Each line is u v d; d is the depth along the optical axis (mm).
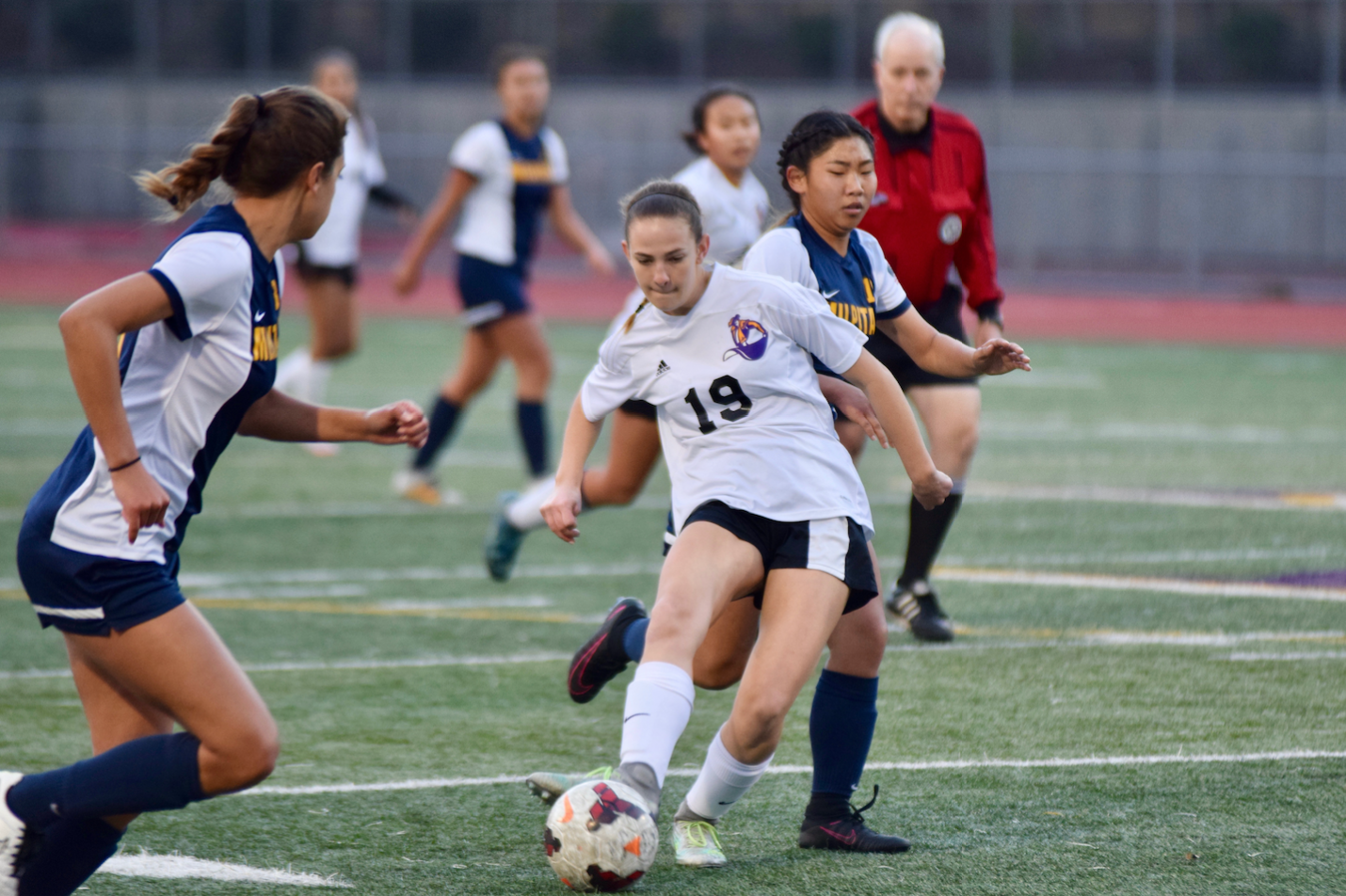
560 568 28141
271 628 23562
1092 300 97188
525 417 33625
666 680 12672
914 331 15445
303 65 117188
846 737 14016
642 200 13367
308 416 13547
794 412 13703
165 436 11586
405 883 13211
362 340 70188
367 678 20688
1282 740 17312
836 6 112000
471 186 33250
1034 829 14461
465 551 29781
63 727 18344
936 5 110625
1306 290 99062
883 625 14102
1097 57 108438
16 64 119312
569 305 90188
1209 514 32625
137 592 11312
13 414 46781
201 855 14000
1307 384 57562
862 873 13297
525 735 18062
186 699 11234
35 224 115312
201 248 11383
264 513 33562
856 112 21453
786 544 13336
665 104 114938
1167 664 20828
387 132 116562
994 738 17547
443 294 95250
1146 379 59062
